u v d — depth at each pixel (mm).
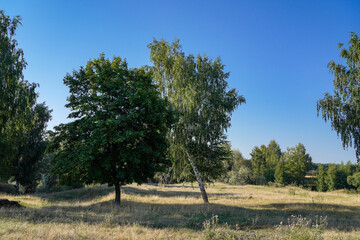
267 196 29312
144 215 13469
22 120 20781
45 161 39906
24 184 34656
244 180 67500
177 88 22047
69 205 18875
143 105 16984
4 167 22578
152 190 34594
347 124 19469
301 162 78938
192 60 22828
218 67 22750
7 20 19625
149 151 16422
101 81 17812
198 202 21297
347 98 20000
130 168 17031
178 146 21734
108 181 17250
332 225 13312
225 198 26375
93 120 16156
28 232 7289
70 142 17562
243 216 14938
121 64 19516
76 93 19078
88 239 7203
